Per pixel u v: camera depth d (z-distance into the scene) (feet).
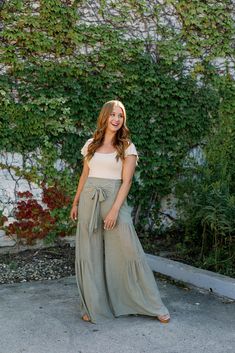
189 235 18.24
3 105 17.29
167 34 19.56
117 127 11.59
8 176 17.88
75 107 18.17
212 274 14.51
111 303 11.91
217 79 20.22
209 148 19.79
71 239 18.86
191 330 11.25
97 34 18.26
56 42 17.85
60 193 18.44
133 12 18.99
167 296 13.78
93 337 10.83
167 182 19.94
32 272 16.10
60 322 11.69
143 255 11.71
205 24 19.90
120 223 11.48
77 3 18.04
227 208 15.61
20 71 17.48
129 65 18.76
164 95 19.22
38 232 18.30
